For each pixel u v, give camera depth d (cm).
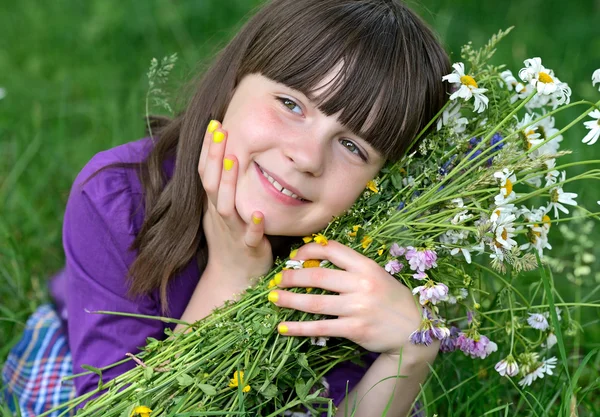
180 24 237
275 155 129
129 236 139
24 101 197
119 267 140
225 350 127
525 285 156
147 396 126
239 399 124
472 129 136
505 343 142
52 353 151
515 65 216
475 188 131
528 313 134
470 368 143
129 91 203
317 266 132
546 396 138
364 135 129
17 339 150
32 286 158
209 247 138
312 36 129
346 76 128
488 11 254
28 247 162
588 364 146
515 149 129
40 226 165
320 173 129
